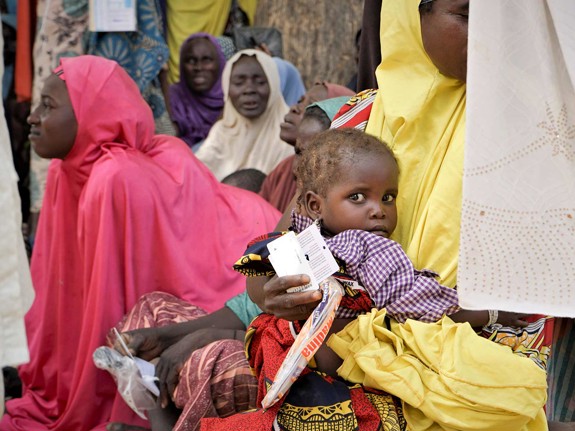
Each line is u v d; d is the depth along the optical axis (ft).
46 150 12.50
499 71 6.18
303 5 21.38
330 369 7.30
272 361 7.19
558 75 6.17
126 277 11.75
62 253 12.57
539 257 6.21
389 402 6.98
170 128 21.24
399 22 7.77
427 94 7.62
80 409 11.44
